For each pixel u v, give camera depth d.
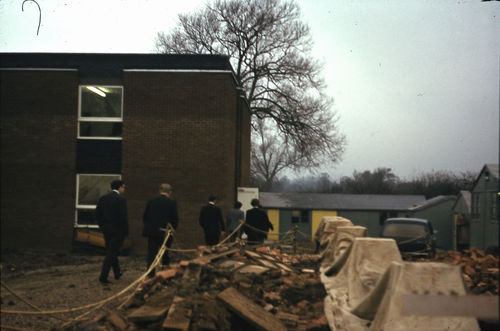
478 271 7.78
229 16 31.66
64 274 9.80
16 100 16.08
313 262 9.80
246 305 4.34
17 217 15.81
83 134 16.05
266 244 11.63
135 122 15.68
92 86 16.08
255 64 33.78
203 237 15.23
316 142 33.22
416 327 3.45
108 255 8.37
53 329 4.72
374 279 5.14
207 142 15.49
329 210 41.97
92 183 15.95
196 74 15.66
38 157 15.96
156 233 8.41
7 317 5.55
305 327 4.42
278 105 34.06
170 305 4.49
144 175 15.54
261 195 44.91
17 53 16.27
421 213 32.22
